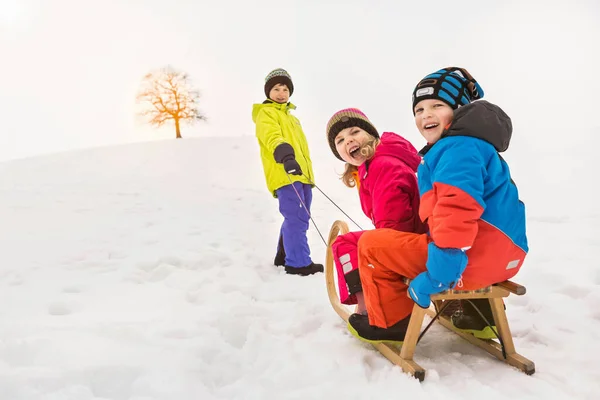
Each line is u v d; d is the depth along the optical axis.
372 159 2.32
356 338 2.32
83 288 3.16
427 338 2.32
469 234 1.70
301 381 1.92
